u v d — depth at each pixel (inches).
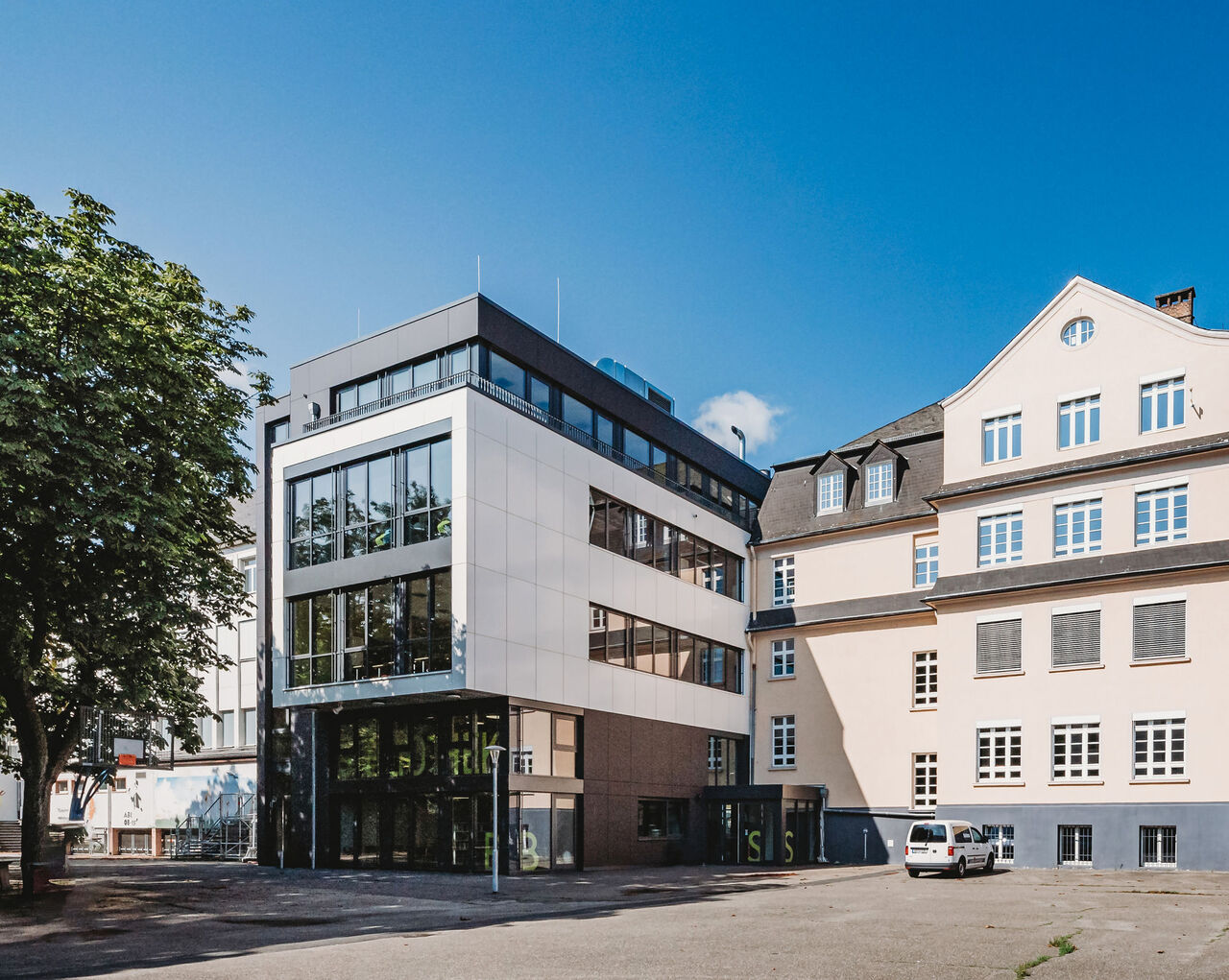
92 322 949.2
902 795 1529.3
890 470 1637.6
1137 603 1306.6
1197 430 1290.6
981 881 1130.7
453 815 1272.1
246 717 1727.4
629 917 818.8
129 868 1408.7
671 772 1519.4
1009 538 1424.7
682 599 1598.2
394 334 1363.2
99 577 995.3
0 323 897.5
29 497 923.4
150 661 1024.2
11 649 962.7
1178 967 566.3
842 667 1631.4
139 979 562.6
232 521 1145.4
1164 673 1275.8
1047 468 1397.6
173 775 1808.6
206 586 1074.1
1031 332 1444.4
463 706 1279.5
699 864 1504.7
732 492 1803.6
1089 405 1384.1
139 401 983.6
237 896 990.4
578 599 1374.3
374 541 1301.7
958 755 1413.6
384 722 1357.0
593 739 1371.8
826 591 1678.2
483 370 1286.9
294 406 1475.1
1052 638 1363.2
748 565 1779.0
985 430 1470.2
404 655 1250.6
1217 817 1216.2
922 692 1549.0
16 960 644.1
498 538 1247.5
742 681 1729.8
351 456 1337.4
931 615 1549.0
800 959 602.5
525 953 630.5
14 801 2097.7
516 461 1290.6
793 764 1660.9
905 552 1600.6
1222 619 1245.1
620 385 1530.5
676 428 1653.5
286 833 1423.5
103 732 1066.1
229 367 1114.7
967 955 613.6
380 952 644.7
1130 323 1360.7
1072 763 1328.7
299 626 1375.5
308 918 839.1
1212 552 1256.2
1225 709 1229.1
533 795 1261.1
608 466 1464.1
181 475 1034.7
